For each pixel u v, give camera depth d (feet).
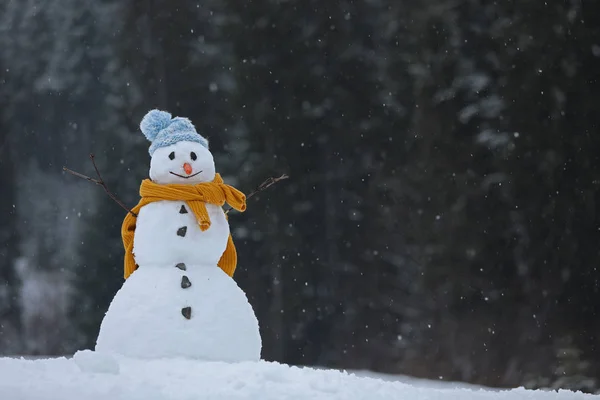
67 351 149.89
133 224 41.22
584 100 113.70
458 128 122.72
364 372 128.57
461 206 118.52
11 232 177.68
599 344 108.27
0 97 190.39
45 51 192.24
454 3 127.65
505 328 112.88
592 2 115.24
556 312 110.83
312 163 144.25
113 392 31.53
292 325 137.59
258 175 141.18
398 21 145.48
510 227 115.65
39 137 188.65
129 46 160.45
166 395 31.60
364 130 144.36
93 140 172.96
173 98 154.40
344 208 141.90
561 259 112.37
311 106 145.69
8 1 197.36
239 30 147.23
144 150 150.20
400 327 130.62
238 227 140.05
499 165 117.19
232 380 34.06
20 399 30.30
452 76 124.88
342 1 151.12
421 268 121.19
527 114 115.85
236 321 39.11
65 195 183.83
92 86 187.62
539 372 107.65
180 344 38.11
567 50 115.14
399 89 139.44
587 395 40.37
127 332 38.42
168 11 158.20
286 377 35.04
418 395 35.50
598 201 112.57
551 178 113.80
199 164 40.45
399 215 130.00
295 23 148.05
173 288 38.78
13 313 166.81
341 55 148.46
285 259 138.51
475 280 116.06
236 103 145.79
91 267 145.48
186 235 39.47
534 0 116.98
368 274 136.05
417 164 126.82
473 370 113.50
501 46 119.85
